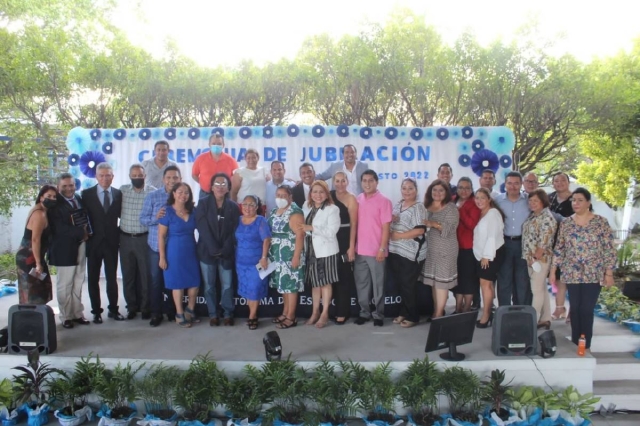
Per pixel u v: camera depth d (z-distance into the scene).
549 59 8.63
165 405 3.89
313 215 4.94
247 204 4.89
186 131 6.62
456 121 9.09
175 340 4.65
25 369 4.03
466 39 8.71
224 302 5.12
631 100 8.59
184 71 8.89
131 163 6.75
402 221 4.96
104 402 3.91
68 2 10.82
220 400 3.77
